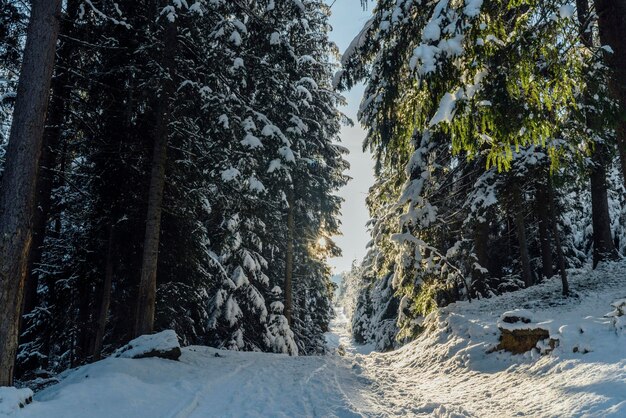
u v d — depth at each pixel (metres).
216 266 17.08
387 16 7.84
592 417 4.77
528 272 15.39
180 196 14.05
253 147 13.06
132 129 13.30
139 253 14.29
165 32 11.98
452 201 15.27
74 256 14.04
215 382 8.59
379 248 17.98
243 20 13.31
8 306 6.50
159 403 6.88
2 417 5.18
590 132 9.34
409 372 11.01
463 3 5.51
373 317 43.16
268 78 14.35
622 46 6.46
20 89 7.15
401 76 8.44
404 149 9.67
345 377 9.82
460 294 18.81
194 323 18.06
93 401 6.46
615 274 12.09
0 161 13.01
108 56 12.07
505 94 5.86
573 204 18.89
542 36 5.80
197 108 13.37
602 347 6.98
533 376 7.43
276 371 10.41
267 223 20.64
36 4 7.44
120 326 15.56
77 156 14.81
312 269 24.97
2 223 6.66
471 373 9.18
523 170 11.66
